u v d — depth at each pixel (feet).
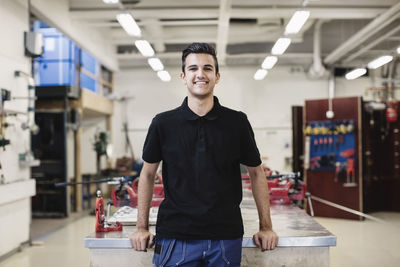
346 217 21.52
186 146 5.05
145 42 19.26
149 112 33.30
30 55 16.11
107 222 7.36
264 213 5.76
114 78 33.55
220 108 5.24
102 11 20.86
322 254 6.53
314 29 28.27
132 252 6.59
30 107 15.98
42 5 17.62
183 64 5.29
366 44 28.60
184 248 4.98
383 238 17.21
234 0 20.30
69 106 24.86
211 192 4.99
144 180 5.55
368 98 32.24
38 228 19.62
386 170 24.66
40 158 23.86
